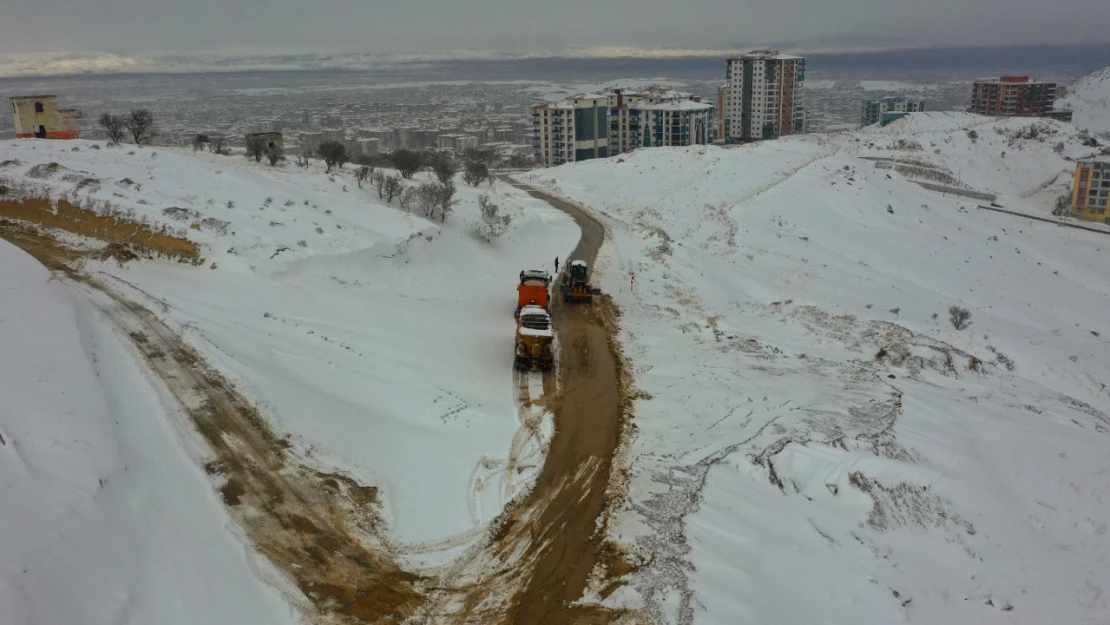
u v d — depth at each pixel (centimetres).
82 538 1528
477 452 2350
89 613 1380
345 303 3394
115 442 1925
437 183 5984
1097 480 2538
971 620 1866
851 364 3478
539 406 2745
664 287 4544
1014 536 2219
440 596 1688
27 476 1634
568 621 1622
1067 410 3225
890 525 2188
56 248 3609
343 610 1611
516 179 9088
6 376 2023
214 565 1653
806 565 1898
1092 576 2086
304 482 2031
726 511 2070
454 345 3262
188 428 2178
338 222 4300
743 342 3675
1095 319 5656
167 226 3694
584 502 2095
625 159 9550
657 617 1630
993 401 3172
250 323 2989
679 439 2508
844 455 2433
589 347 3412
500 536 1927
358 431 2327
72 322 2533
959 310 4550
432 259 4359
